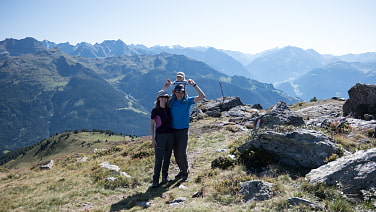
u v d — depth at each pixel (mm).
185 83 11359
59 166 24062
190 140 23406
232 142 19062
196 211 8047
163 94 11148
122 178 14305
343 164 9688
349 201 8133
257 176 11305
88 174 16812
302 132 13031
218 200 9117
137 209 9180
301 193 8891
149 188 11875
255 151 13375
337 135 17500
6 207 11945
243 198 9031
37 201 12320
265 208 7895
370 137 17141
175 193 10430
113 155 23328
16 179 20734
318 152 12094
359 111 29047
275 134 13258
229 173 11992
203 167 14422
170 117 11453
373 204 7598
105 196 12195
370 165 8875
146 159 18250
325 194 8672
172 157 17391
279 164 12406
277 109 21250
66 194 13000
